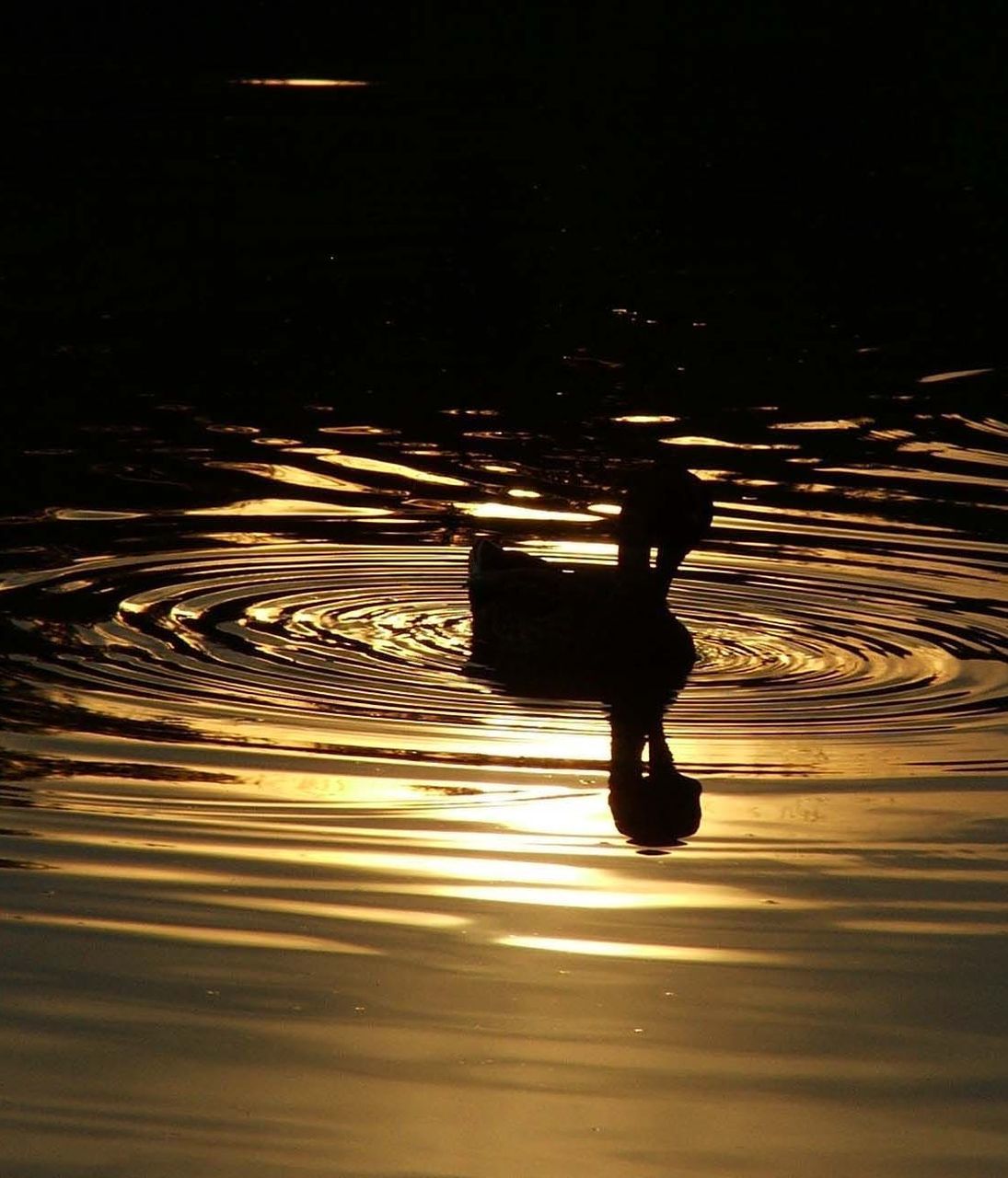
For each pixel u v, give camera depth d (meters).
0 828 28.80
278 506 48.59
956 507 49.88
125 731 33.38
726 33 126.50
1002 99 110.50
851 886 27.38
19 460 51.72
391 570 44.25
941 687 37.12
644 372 63.03
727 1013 23.31
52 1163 19.83
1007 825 29.89
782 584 43.69
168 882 26.98
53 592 41.44
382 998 23.53
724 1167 19.91
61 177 86.00
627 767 32.50
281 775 31.56
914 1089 21.61
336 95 107.06
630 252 78.44
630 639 38.19
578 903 26.61
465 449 54.34
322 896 26.64
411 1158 19.98
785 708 36.00
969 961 24.91
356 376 61.25
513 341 65.88
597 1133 20.53
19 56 112.69
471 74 113.75
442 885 27.14
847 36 125.81
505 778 31.81
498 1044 22.39
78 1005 23.22
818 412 59.12
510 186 88.38
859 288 74.69
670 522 39.22
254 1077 21.59
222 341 64.44
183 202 82.50
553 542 46.59
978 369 64.50
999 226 84.88
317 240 77.56
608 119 103.94
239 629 39.62
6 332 64.38
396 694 36.19
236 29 121.44
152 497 48.97
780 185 91.31
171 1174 19.62
